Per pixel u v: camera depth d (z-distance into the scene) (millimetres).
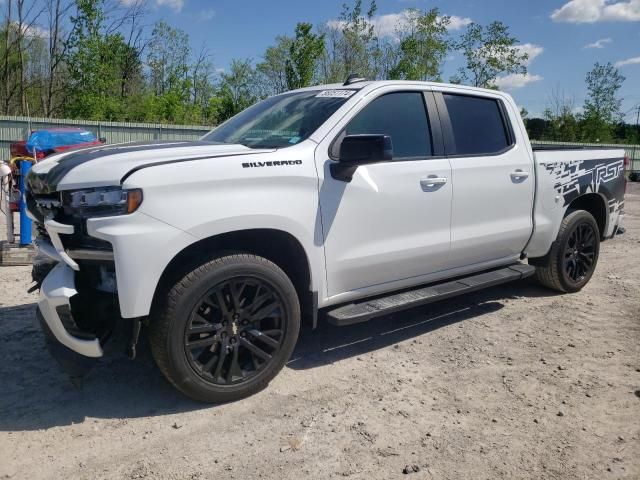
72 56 32781
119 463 2779
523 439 3041
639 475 2738
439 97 4445
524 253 5113
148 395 3457
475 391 3586
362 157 3383
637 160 30500
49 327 3068
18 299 5148
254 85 42281
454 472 2742
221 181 3127
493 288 5930
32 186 3377
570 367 3963
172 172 2994
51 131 9289
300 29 33125
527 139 5059
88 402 3365
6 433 3018
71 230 2994
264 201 3271
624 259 7516
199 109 39875
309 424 3158
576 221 5469
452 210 4316
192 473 2709
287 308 3439
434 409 3350
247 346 3334
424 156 4203
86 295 3100
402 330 4656
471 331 4652
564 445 2986
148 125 24438
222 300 3193
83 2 31594
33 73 34938
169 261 2984
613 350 4273
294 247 3520
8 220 6555
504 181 4695
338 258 3689
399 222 3977
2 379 3623
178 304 3041
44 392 3475
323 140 3652
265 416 3234
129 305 2916
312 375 3775
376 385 3646
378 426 3148
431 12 34438
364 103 3910
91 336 3027
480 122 4719
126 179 2896
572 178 5367
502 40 35531
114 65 34875
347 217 3686
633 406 3410
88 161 3070
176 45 40156
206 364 3223
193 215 3031
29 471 2701
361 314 3699
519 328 4734
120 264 2883
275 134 3863
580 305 5367
